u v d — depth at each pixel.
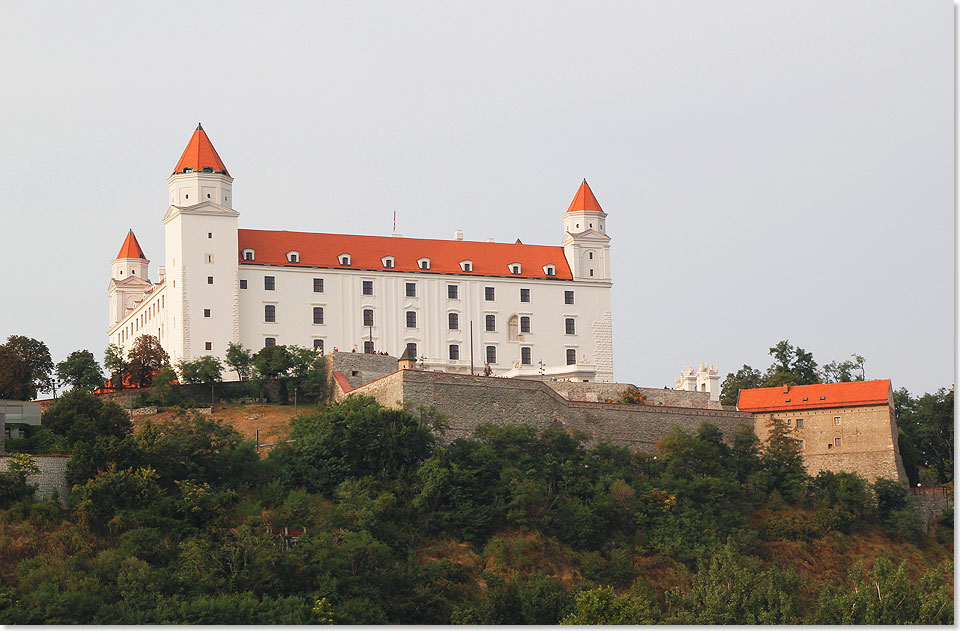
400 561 172.75
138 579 156.25
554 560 179.38
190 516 171.88
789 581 167.88
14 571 157.62
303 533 170.38
